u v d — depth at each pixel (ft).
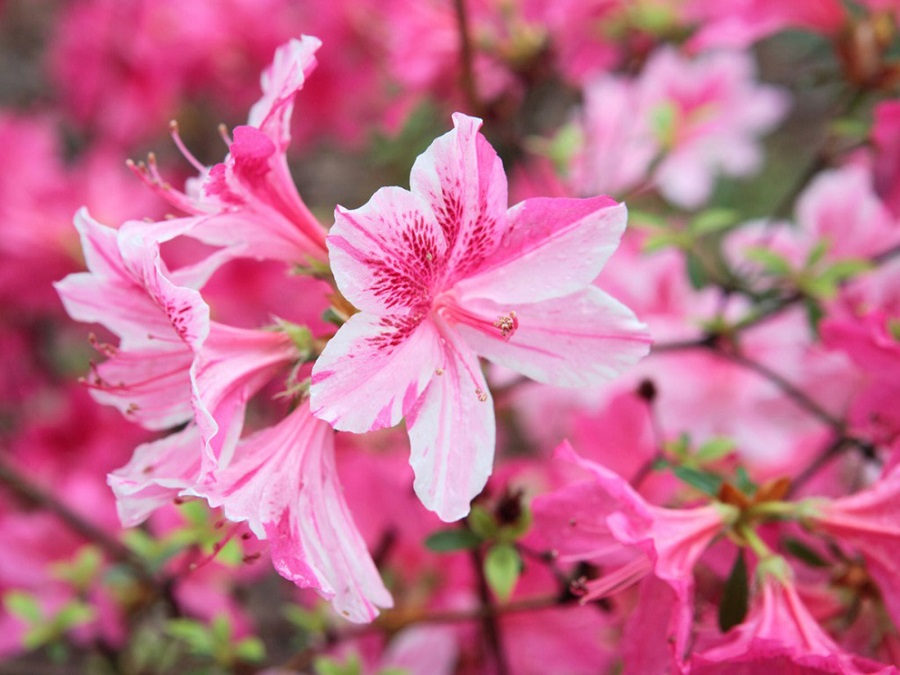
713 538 0.91
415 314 0.78
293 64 0.80
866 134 1.29
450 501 0.77
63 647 1.36
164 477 0.82
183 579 1.32
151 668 1.47
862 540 0.91
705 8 1.45
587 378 0.80
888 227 1.34
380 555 1.28
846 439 1.19
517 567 0.95
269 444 0.80
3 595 1.45
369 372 0.75
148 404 0.87
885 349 1.00
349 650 1.27
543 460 1.43
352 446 1.30
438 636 1.31
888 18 1.27
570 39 1.47
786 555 1.01
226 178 0.80
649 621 0.89
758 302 1.24
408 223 0.75
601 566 1.03
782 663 0.84
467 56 1.27
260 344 0.83
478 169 0.77
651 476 1.20
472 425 0.79
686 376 1.40
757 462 1.38
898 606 0.91
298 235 0.86
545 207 0.79
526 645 1.28
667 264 1.42
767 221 1.44
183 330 0.76
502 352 0.82
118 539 1.51
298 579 0.76
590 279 0.80
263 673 1.29
